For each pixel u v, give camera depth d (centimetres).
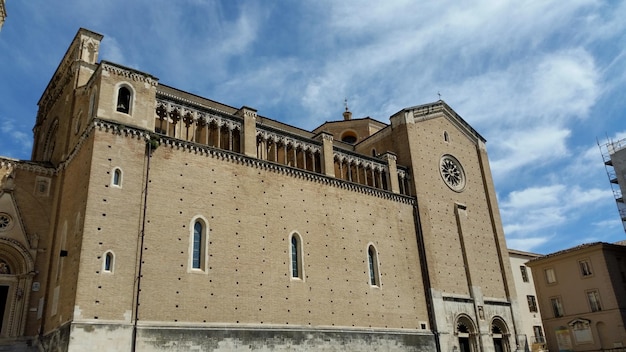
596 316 6194
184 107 4072
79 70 4284
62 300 3306
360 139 6994
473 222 5972
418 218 5381
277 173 4403
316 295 4241
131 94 3775
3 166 3903
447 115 6391
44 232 3922
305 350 3972
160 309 3356
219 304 3628
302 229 4384
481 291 5584
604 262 6225
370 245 4856
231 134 4269
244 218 4012
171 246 3550
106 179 3419
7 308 3616
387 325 4625
